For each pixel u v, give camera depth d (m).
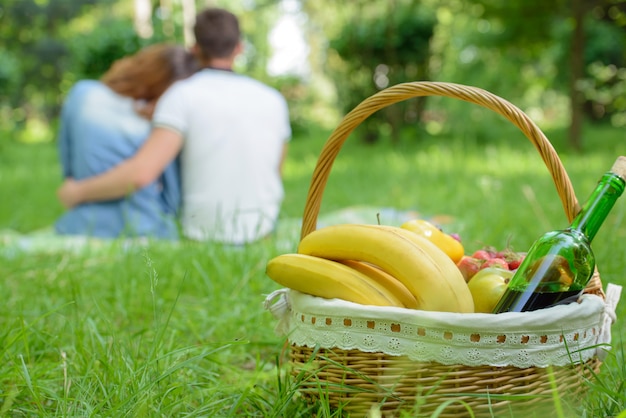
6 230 4.79
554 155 1.54
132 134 4.07
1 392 1.55
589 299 1.45
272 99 4.01
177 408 1.51
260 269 2.86
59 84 23.45
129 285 2.63
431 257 1.47
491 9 11.93
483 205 4.64
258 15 22.59
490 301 1.58
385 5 13.41
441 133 13.72
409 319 1.34
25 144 14.99
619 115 15.92
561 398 1.40
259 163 3.86
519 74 16.55
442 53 13.26
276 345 2.02
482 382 1.34
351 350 1.40
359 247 1.51
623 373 1.57
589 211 1.53
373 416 1.25
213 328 2.21
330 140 1.69
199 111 3.80
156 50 4.21
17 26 23.61
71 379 1.62
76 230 3.95
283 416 1.44
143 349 1.96
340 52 12.95
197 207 3.81
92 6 24.00
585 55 13.91
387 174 7.41
